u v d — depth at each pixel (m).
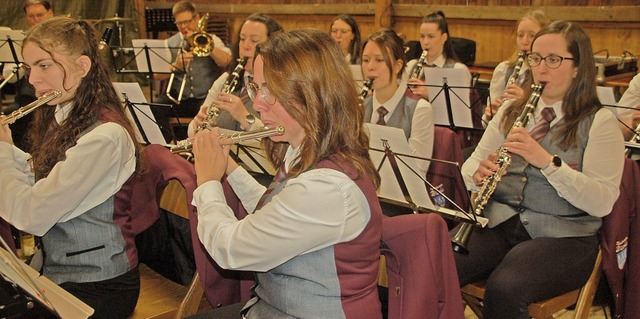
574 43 2.16
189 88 4.97
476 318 2.77
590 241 2.19
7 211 1.77
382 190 2.31
